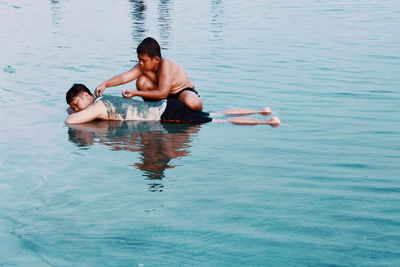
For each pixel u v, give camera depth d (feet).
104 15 56.24
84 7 64.28
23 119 18.38
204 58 32.04
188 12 59.47
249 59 31.68
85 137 16.21
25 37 39.86
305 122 18.28
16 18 52.26
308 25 47.57
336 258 8.34
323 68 28.86
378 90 23.48
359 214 10.17
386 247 8.73
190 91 19.67
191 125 18.07
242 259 8.29
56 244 8.80
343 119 18.63
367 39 39.37
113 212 10.19
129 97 19.45
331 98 22.04
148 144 15.46
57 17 53.88
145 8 63.82
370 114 19.35
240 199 10.93
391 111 19.79
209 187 11.67
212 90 23.65
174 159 13.87
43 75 26.35
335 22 49.47
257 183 11.97
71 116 18.21
